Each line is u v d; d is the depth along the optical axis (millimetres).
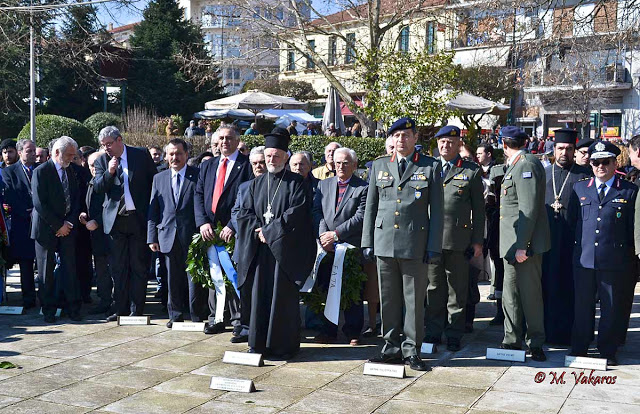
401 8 20453
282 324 6547
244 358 6395
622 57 15203
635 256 6426
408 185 6191
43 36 19391
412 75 15695
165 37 36469
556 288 7109
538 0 12594
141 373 6098
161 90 36188
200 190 7570
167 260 7812
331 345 7184
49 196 8023
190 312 8023
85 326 7918
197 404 5316
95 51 21375
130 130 25359
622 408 5223
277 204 6602
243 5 21688
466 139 17703
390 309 6352
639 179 8055
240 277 6629
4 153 9539
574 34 12469
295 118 31156
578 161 7051
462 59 21984
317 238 7223
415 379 5953
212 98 37812
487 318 8422
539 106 34031
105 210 8070
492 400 5402
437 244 6121
